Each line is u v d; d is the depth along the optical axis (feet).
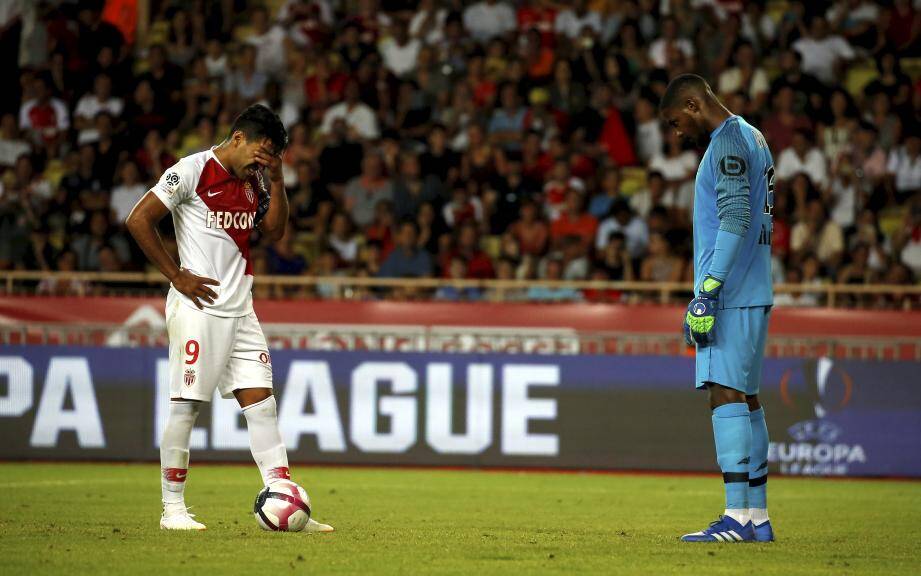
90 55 225.15
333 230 189.57
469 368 145.69
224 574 55.77
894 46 218.18
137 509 91.66
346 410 145.89
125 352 147.02
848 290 151.64
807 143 193.16
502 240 180.14
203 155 71.00
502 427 145.18
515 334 148.15
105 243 184.75
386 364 145.79
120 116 214.90
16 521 81.30
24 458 147.02
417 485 122.72
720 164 68.44
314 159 199.62
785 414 142.00
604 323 152.35
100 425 146.72
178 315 71.15
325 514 91.20
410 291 171.01
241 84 220.43
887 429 141.28
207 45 229.04
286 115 213.46
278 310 155.43
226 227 71.36
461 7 231.30
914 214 186.09
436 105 213.66
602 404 144.56
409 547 66.80
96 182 201.46
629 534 77.41
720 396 70.28
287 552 63.31
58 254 180.34
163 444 73.00
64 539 68.64
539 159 197.47
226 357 71.82
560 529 81.10
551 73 214.69
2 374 147.54
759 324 69.72
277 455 73.10
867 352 144.25
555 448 144.77
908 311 149.89
